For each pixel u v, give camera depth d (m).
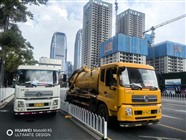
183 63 75.50
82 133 7.53
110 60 62.09
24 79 9.70
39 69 10.07
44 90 9.75
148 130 8.29
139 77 8.06
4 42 13.27
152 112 7.79
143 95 7.77
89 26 74.12
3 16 13.77
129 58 62.97
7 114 11.39
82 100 11.80
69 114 11.22
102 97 8.77
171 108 16.14
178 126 9.08
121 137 7.20
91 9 74.88
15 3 13.22
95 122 7.95
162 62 72.94
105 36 74.25
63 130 7.93
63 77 11.10
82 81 12.52
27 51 28.27
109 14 78.38
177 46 74.12
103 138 6.91
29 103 9.39
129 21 95.00
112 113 8.01
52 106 9.88
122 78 7.74
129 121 7.39
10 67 26.61
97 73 10.20
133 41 63.81
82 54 75.31
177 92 38.84
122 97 7.48
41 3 14.10
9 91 23.39
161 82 8.78
